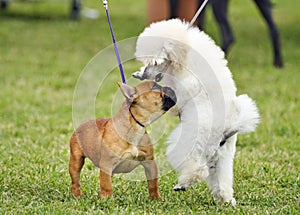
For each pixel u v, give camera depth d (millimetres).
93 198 7832
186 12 19266
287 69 19844
